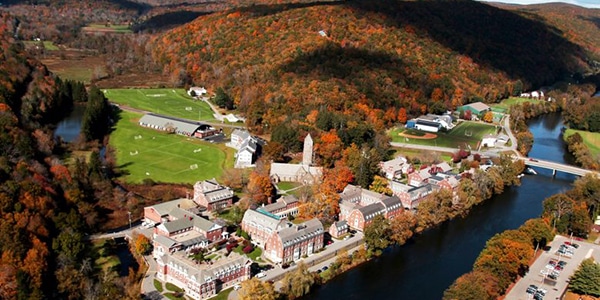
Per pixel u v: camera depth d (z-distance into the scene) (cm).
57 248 19250
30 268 17338
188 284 18238
